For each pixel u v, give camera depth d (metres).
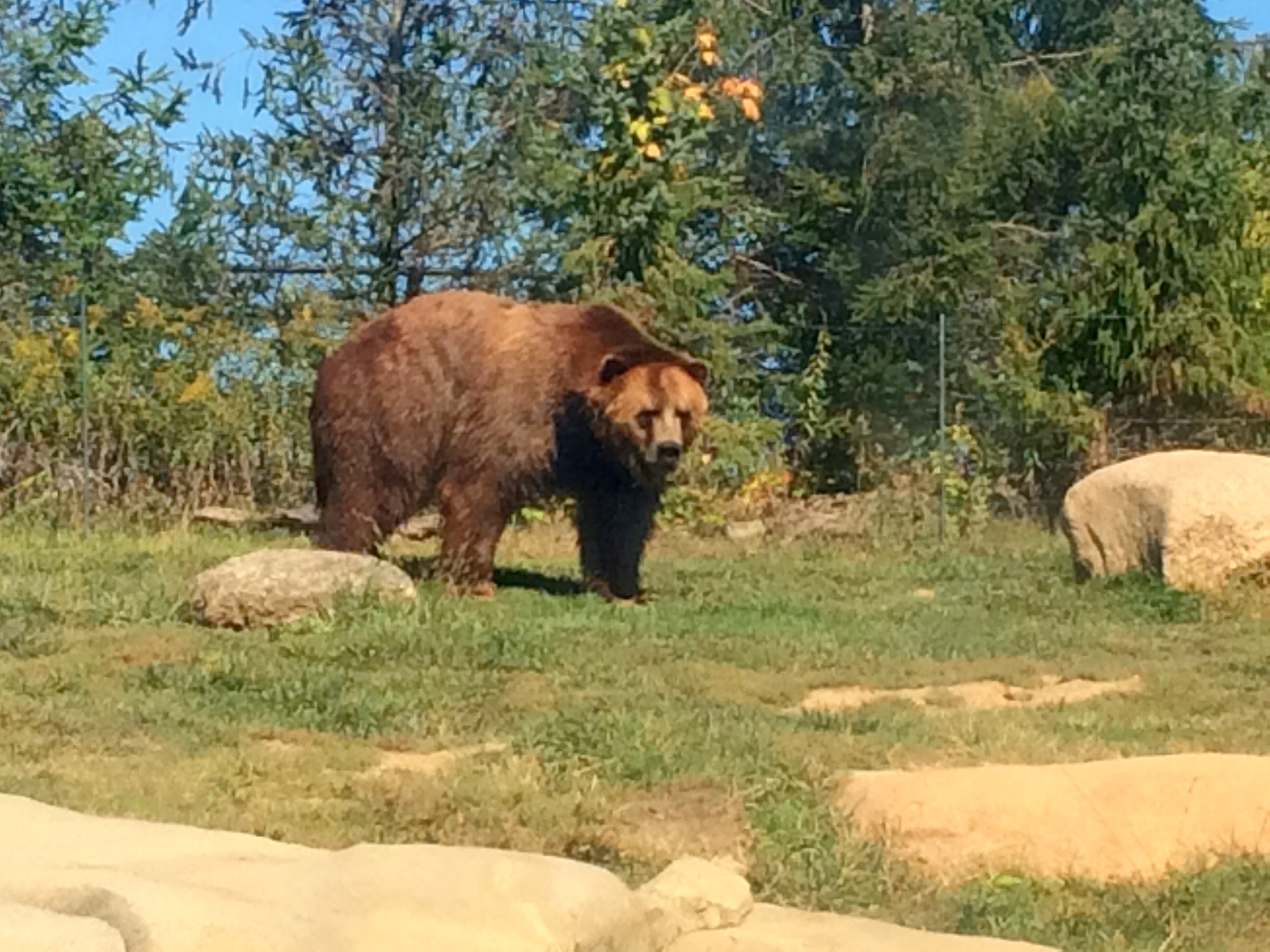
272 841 5.65
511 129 25.61
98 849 4.93
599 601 13.45
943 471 19.98
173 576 13.95
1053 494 22.58
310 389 20.16
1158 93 25.44
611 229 22.00
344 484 14.09
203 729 8.92
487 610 12.54
